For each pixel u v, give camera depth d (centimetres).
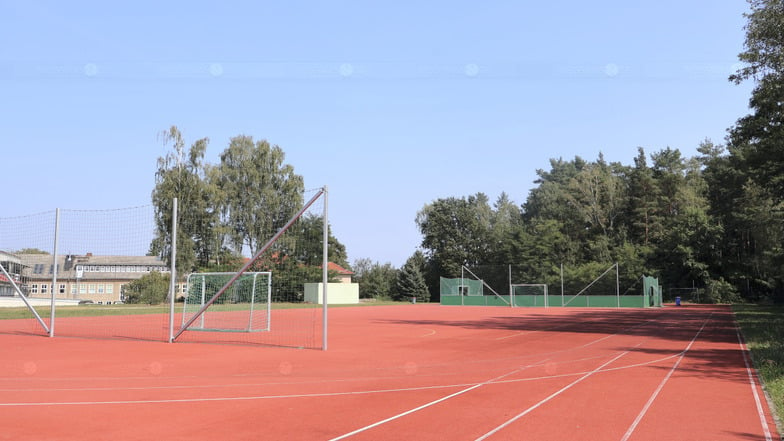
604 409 909
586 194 9269
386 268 10194
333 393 1051
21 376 1273
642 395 1030
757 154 3194
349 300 7456
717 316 4047
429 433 760
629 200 9075
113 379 1224
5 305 5297
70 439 725
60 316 3866
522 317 4169
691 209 7719
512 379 1221
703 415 869
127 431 766
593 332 2638
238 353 1775
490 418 847
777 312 4484
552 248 8594
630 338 2295
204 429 778
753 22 2712
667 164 9450
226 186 5712
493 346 1991
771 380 1170
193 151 5669
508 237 9200
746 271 7256
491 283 7800
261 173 5875
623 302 6131
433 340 2252
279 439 729
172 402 962
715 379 1218
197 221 3616
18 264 3244
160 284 5791
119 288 6856
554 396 1020
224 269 3566
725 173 7281
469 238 9938
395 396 1020
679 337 2331
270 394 1039
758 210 5759
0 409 902
